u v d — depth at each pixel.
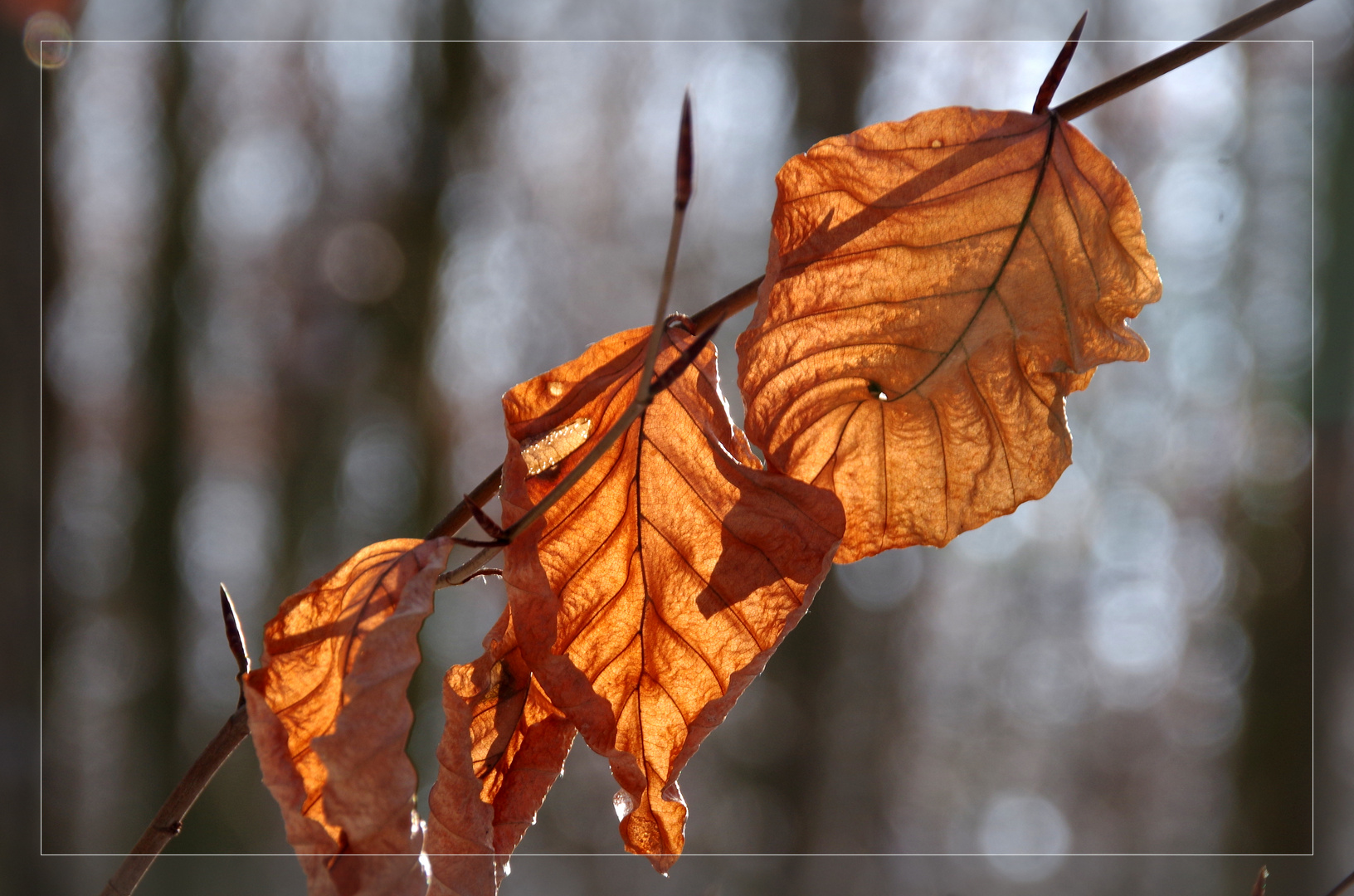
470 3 5.51
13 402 3.63
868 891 5.68
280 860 5.22
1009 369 0.57
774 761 5.73
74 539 5.11
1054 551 7.02
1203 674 5.28
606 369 0.54
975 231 0.54
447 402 5.82
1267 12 0.50
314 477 5.82
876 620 6.08
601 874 5.79
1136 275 0.56
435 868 0.48
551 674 0.50
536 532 0.53
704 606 0.56
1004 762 7.67
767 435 0.57
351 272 5.66
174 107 5.33
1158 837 6.41
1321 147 4.03
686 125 0.37
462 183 5.67
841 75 5.22
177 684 5.29
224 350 5.82
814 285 0.54
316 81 5.79
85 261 5.16
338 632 0.48
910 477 0.59
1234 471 4.78
